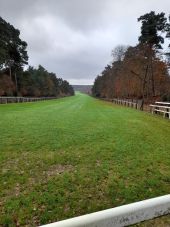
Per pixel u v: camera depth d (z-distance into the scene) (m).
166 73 43.88
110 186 5.41
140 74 43.81
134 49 43.88
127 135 11.01
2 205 4.56
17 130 11.80
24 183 5.55
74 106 34.22
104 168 6.53
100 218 1.68
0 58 44.91
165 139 10.36
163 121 17.14
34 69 95.88
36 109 26.16
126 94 59.31
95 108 30.55
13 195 4.96
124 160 7.23
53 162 6.99
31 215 4.26
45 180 5.72
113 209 1.76
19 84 64.44
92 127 13.12
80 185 5.46
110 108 31.31
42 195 4.96
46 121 15.24
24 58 59.22
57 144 9.05
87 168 6.54
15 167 6.59
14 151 8.09
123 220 1.76
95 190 5.22
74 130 12.05
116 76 67.31
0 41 44.06
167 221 3.84
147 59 37.00
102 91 102.00
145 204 1.84
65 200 4.78
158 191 5.19
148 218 1.85
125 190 5.21
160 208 1.89
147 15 36.88
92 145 8.96
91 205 4.62
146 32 36.94
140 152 8.10
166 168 6.62
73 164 6.85
